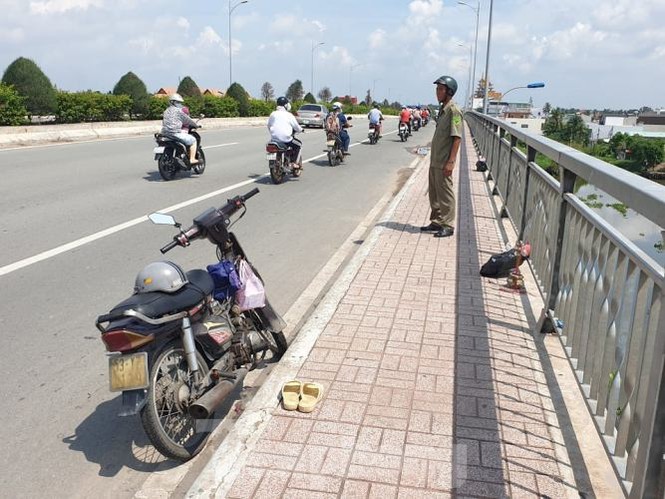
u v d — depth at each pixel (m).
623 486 2.54
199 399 3.20
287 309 5.48
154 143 19.83
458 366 4.11
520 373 4.02
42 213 8.86
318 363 4.15
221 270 3.76
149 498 3.01
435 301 5.33
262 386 3.85
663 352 2.17
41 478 3.19
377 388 3.82
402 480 2.97
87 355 4.51
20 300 5.50
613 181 2.74
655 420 2.22
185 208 9.45
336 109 16.00
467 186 12.03
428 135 31.69
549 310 4.52
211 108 37.97
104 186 11.21
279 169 12.27
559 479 2.97
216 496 2.87
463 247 7.18
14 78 23.08
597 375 3.17
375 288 5.66
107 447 3.46
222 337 3.56
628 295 2.76
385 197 11.39
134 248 7.19
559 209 4.29
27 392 4.00
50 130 20.20
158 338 3.14
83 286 5.88
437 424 3.43
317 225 8.85
